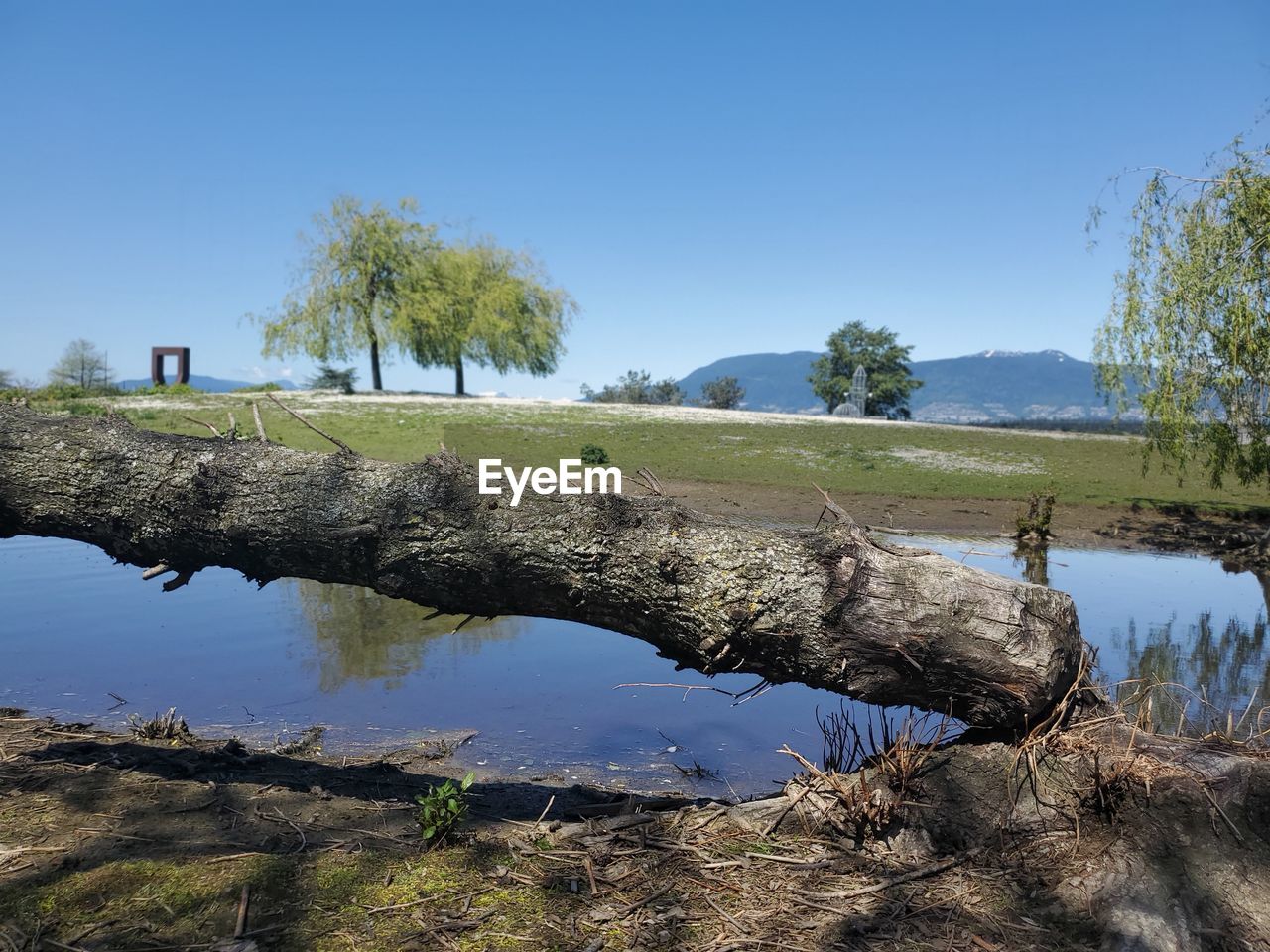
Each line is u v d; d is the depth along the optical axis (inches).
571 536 140.7
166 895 114.3
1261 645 305.3
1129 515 646.5
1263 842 118.6
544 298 2230.6
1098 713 141.9
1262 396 522.9
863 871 124.6
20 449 161.0
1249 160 496.1
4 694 225.5
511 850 131.1
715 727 214.7
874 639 131.6
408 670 255.0
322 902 114.3
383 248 1845.5
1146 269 539.8
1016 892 117.0
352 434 1021.8
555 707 226.1
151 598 342.6
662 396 3622.0
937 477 807.1
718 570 135.9
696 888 120.2
